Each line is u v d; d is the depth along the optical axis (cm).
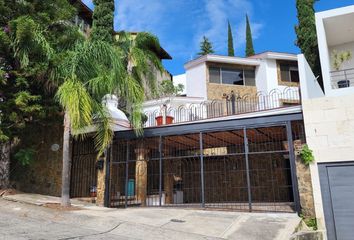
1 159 1029
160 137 1064
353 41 1485
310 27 1875
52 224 691
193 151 1514
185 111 1702
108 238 604
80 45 941
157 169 1385
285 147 1332
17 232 587
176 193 1420
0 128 950
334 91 1158
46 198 1009
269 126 931
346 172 837
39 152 1201
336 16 1255
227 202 1383
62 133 1157
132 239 618
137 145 1165
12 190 1038
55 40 1029
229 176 1455
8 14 990
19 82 959
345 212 816
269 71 2106
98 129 948
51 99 1036
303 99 913
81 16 1741
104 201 1030
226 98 1786
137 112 983
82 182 1144
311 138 882
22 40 899
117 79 906
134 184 1220
